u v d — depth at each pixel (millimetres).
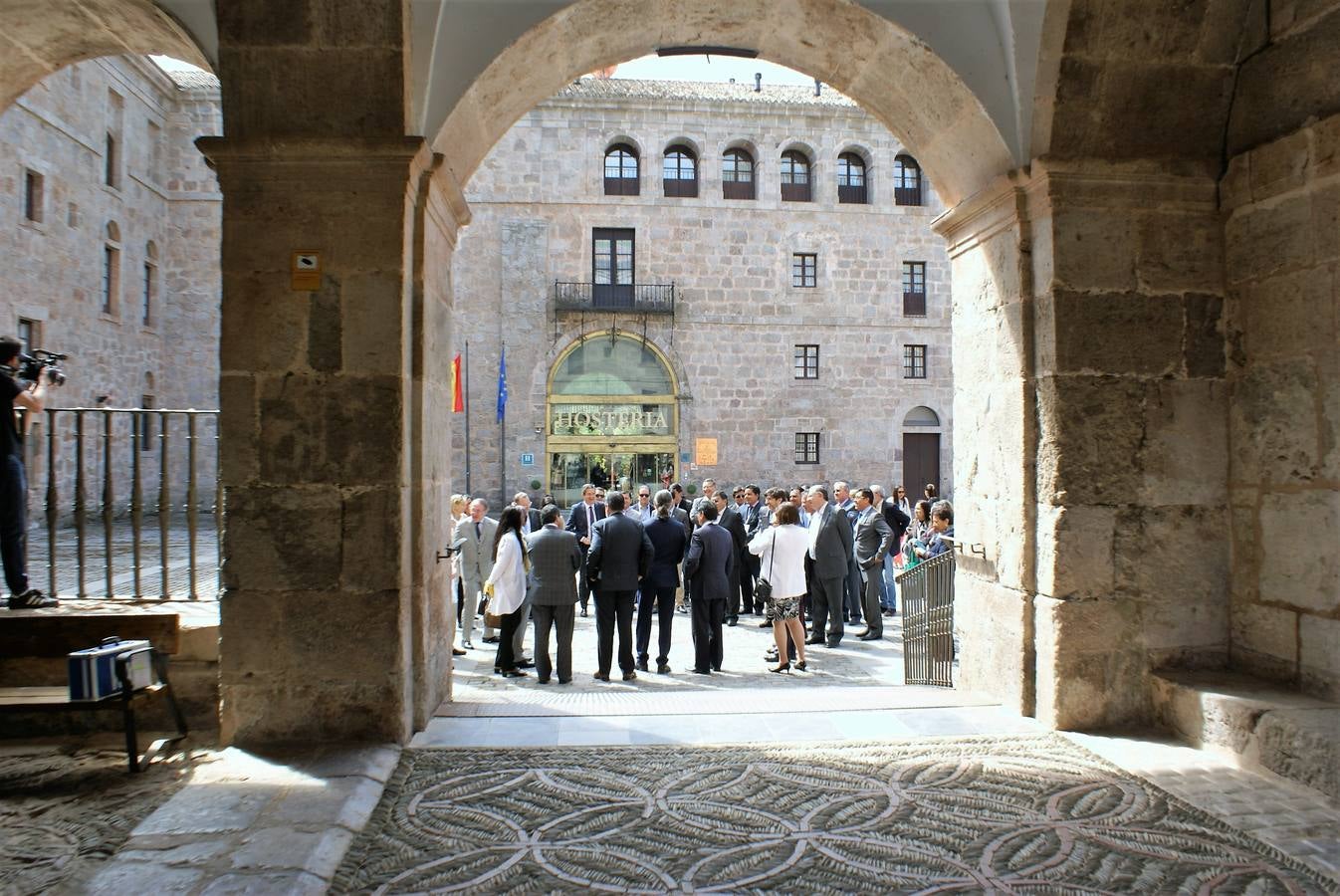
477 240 24062
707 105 24719
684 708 5348
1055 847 3395
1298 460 4551
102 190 19844
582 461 24234
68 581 7715
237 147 4484
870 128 25469
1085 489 4863
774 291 24969
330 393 4539
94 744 4520
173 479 22594
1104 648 4852
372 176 4551
